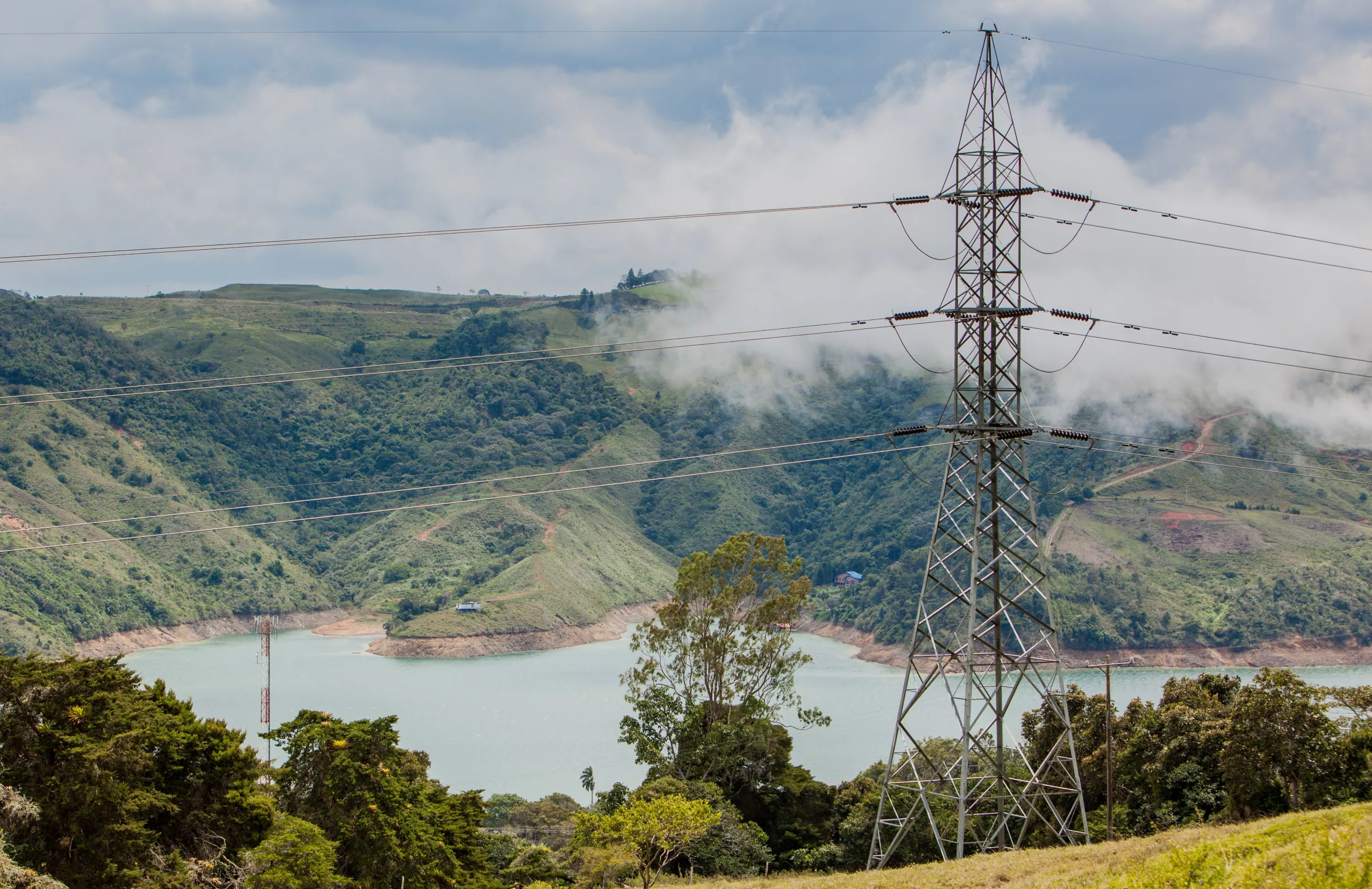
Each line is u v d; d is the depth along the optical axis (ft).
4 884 102.68
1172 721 195.93
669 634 251.39
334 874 138.92
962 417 171.32
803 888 136.26
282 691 628.28
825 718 254.06
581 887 165.07
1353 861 71.61
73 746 123.34
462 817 176.35
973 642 158.20
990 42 170.71
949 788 197.67
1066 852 128.98
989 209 167.63
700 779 232.94
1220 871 80.89
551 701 599.57
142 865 123.03
